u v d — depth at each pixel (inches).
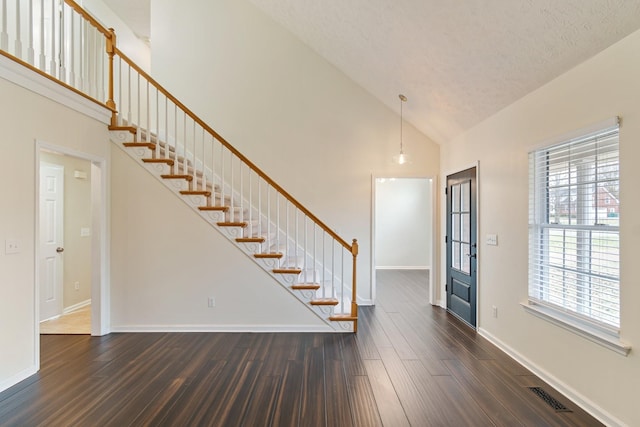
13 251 93.1
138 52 223.5
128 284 137.3
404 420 77.5
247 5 182.7
